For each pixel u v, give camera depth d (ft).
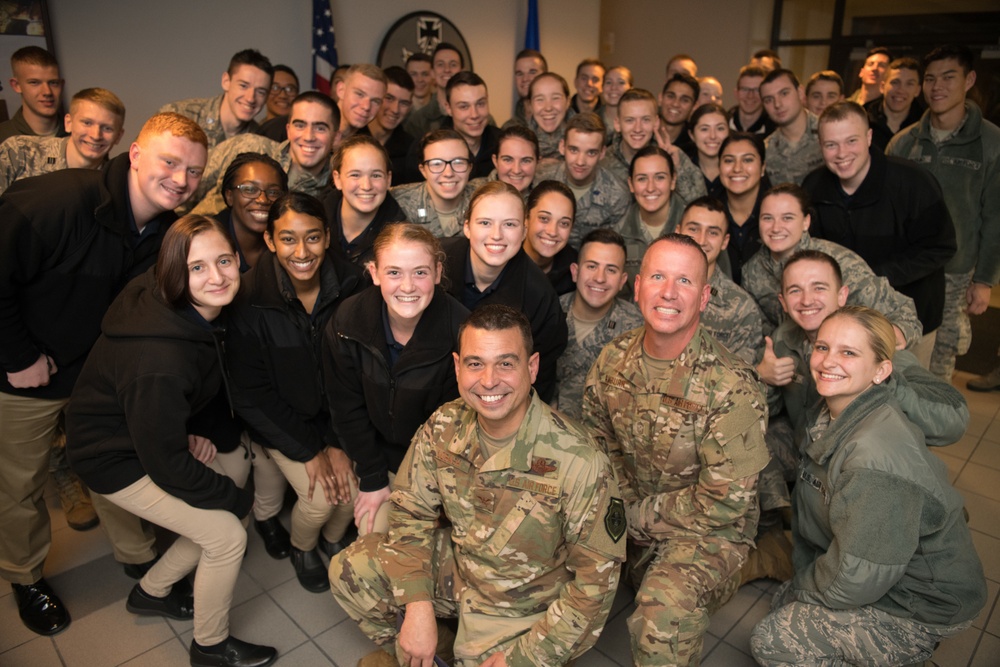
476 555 5.79
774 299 9.09
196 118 11.75
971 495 9.50
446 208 9.49
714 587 5.94
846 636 5.87
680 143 14.38
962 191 10.69
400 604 5.79
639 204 10.16
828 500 5.99
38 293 6.56
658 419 6.32
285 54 17.56
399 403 6.66
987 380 13.05
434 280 6.36
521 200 7.38
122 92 15.25
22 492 6.86
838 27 22.82
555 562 5.79
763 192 10.27
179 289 5.84
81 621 7.13
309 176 9.82
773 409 8.25
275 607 7.37
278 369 7.02
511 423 5.51
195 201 9.84
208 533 6.23
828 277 7.34
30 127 11.64
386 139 13.61
